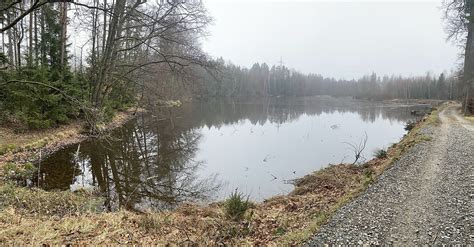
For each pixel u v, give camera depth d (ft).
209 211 26.05
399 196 23.58
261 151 59.11
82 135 61.72
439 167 30.99
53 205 26.09
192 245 18.31
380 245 16.33
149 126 87.66
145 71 72.33
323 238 17.58
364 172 36.96
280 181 39.96
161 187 37.52
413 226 18.30
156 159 51.88
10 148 44.14
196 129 87.04
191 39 68.54
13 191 26.99
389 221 19.21
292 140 71.72
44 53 67.15
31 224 19.51
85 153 51.06
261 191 36.11
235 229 21.44
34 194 27.58
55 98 57.62
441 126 63.87
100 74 65.62
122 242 18.02
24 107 55.36
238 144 66.39
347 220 19.79
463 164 31.48
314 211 24.61
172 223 22.04
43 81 56.34
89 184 36.83
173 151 58.39
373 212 20.79
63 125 64.44
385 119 127.44
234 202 25.22
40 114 57.36
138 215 23.73
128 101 105.50
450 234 16.93
